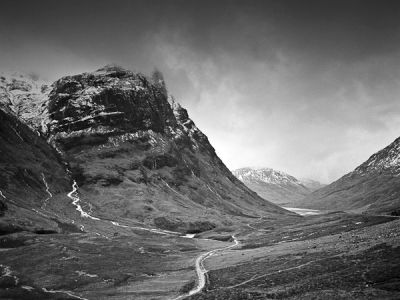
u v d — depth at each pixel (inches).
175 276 4670.3
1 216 7465.6
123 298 3801.7
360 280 3011.8
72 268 5226.4
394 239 3826.3
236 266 4648.1
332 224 7165.4
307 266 3725.4
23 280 4503.0
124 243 7268.7
